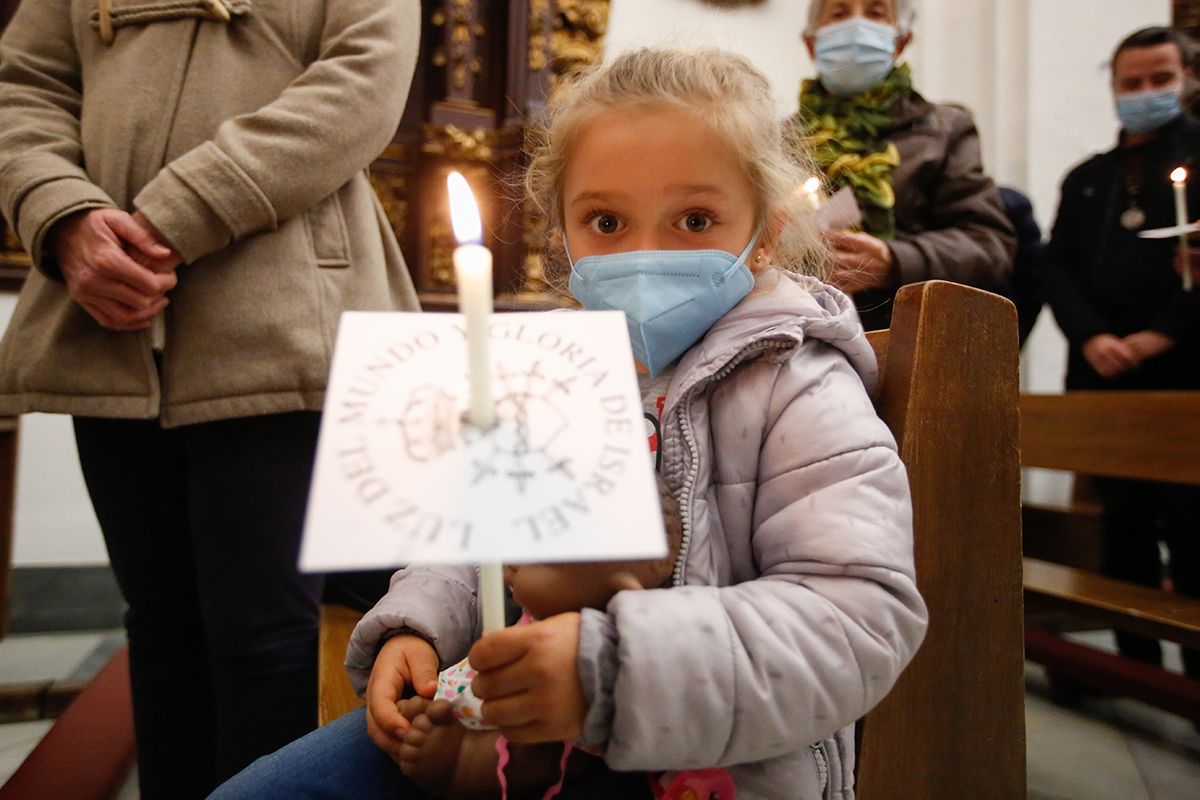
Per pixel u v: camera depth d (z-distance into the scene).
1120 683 1.82
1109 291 2.23
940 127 1.98
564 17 2.93
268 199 1.12
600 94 0.80
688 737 0.56
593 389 0.49
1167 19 3.58
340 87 1.17
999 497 0.84
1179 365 2.09
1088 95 3.63
